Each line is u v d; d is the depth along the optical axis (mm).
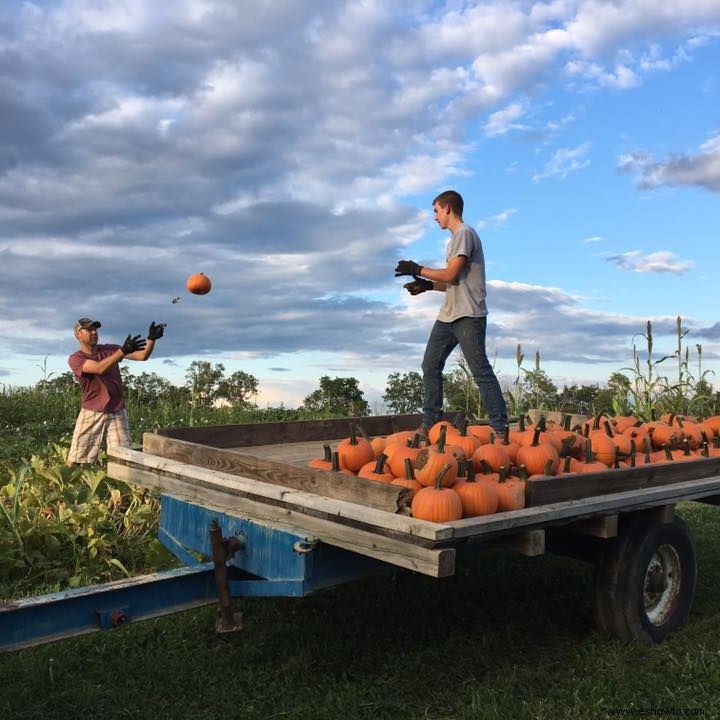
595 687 3838
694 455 5367
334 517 3443
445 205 6344
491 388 6152
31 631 3016
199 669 4090
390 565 3814
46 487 7152
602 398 10867
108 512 6395
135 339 7508
